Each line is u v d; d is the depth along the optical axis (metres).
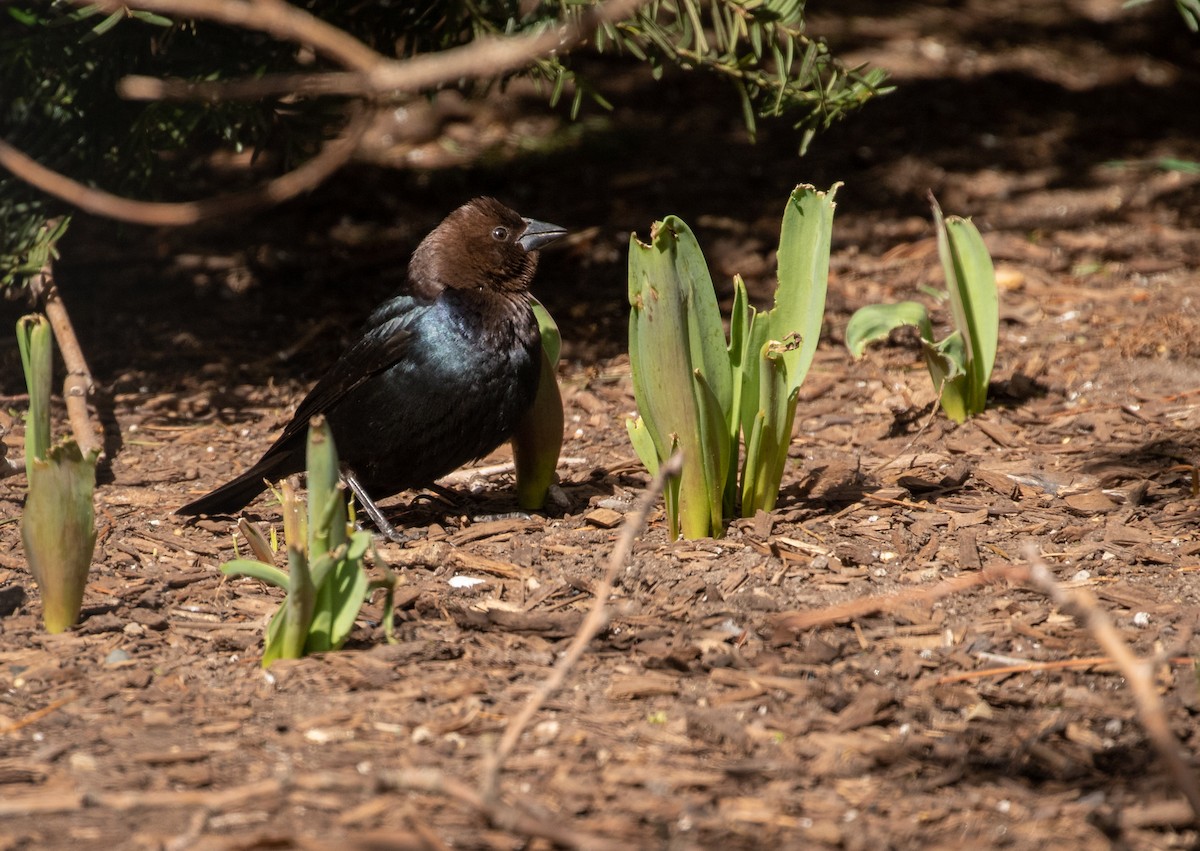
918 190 18.34
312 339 14.63
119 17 9.92
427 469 10.16
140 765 6.28
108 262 16.44
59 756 6.38
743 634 7.83
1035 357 13.34
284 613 7.36
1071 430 11.59
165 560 9.37
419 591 8.51
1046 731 6.65
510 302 9.90
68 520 7.77
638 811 5.90
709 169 18.97
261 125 11.87
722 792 6.09
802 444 11.64
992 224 17.20
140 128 11.96
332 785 6.05
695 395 8.94
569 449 11.88
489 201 9.94
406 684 7.14
